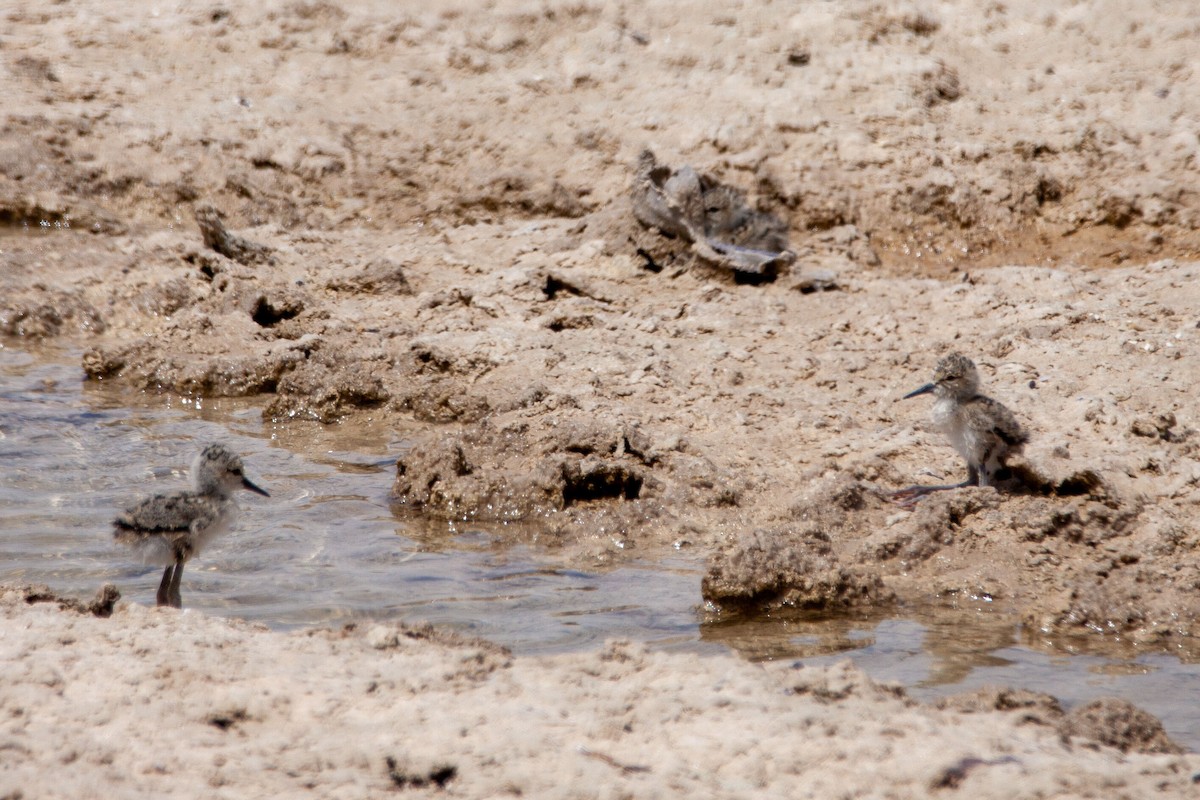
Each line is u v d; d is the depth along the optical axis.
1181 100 29.20
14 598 11.21
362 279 23.53
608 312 22.22
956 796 7.89
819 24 31.98
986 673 11.65
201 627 10.52
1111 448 15.86
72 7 33.53
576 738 8.55
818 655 11.99
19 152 28.05
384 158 29.41
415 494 15.95
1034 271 23.91
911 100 29.45
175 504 12.27
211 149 29.06
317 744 8.39
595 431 16.73
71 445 17.55
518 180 27.95
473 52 32.19
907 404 18.33
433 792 7.91
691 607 13.14
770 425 17.70
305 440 18.22
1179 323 20.39
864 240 26.25
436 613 12.78
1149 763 8.42
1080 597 13.05
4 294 23.06
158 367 20.34
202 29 32.97
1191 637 12.56
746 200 27.06
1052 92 29.95
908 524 14.60
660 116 29.69
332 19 33.38
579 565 14.27
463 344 20.52
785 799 7.83
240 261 24.56
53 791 7.67
